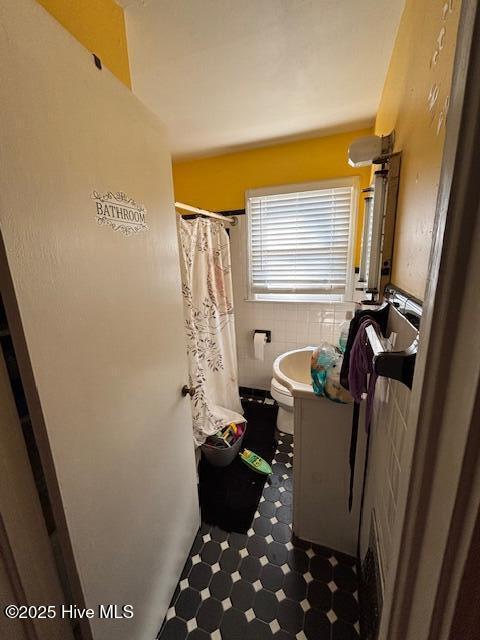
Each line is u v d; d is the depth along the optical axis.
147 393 0.95
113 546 0.79
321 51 1.19
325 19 1.03
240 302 2.62
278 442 2.09
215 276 2.15
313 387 1.20
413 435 0.34
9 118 0.49
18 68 0.51
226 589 1.17
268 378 2.72
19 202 0.52
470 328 0.25
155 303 0.99
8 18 0.49
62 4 0.76
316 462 1.25
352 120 1.80
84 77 0.66
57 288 0.60
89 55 0.67
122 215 0.80
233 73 1.32
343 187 2.08
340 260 2.24
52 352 0.59
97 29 0.88
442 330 0.28
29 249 0.54
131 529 0.87
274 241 2.38
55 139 0.58
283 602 1.12
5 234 0.50
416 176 0.70
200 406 1.80
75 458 0.65
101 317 0.73
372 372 0.81
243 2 0.95
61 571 0.70
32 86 0.53
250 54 1.20
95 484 0.72
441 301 0.28
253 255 2.48
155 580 1.01
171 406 1.12
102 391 0.74
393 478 0.71
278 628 1.05
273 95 1.51
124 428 0.83
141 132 0.88
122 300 0.81
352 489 1.20
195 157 2.38
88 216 0.68
